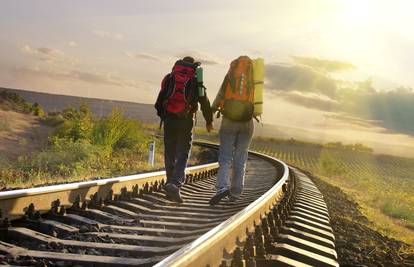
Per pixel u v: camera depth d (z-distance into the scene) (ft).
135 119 79.61
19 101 152.25
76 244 16.10
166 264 10.05
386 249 27.89
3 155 58.95
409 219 62.13
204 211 26.43
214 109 24.80
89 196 24.18
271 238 19.13
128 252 15.87
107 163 54.44
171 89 23.58
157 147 87.56
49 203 20.85
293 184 47.03
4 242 15.74
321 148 359.25
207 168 53.21
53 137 73.10
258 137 352.49
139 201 26.78
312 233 24.04
